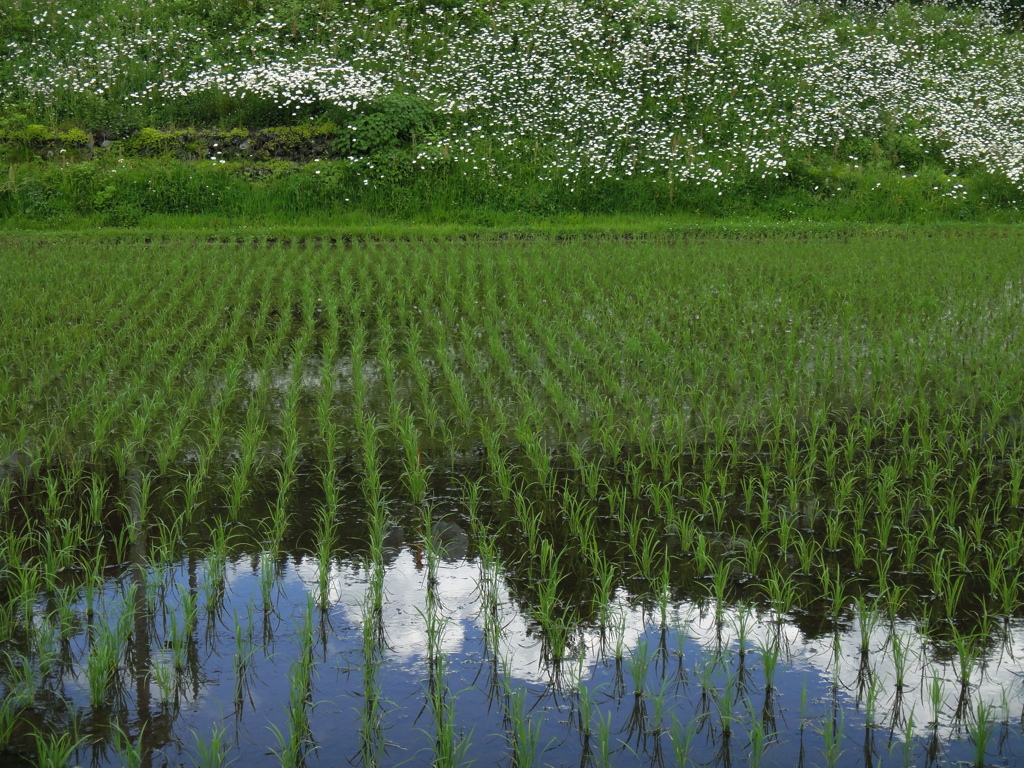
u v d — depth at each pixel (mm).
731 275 12586
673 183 18016
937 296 11297
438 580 5145
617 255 13594
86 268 12367
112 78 19328
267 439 7059
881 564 5238
